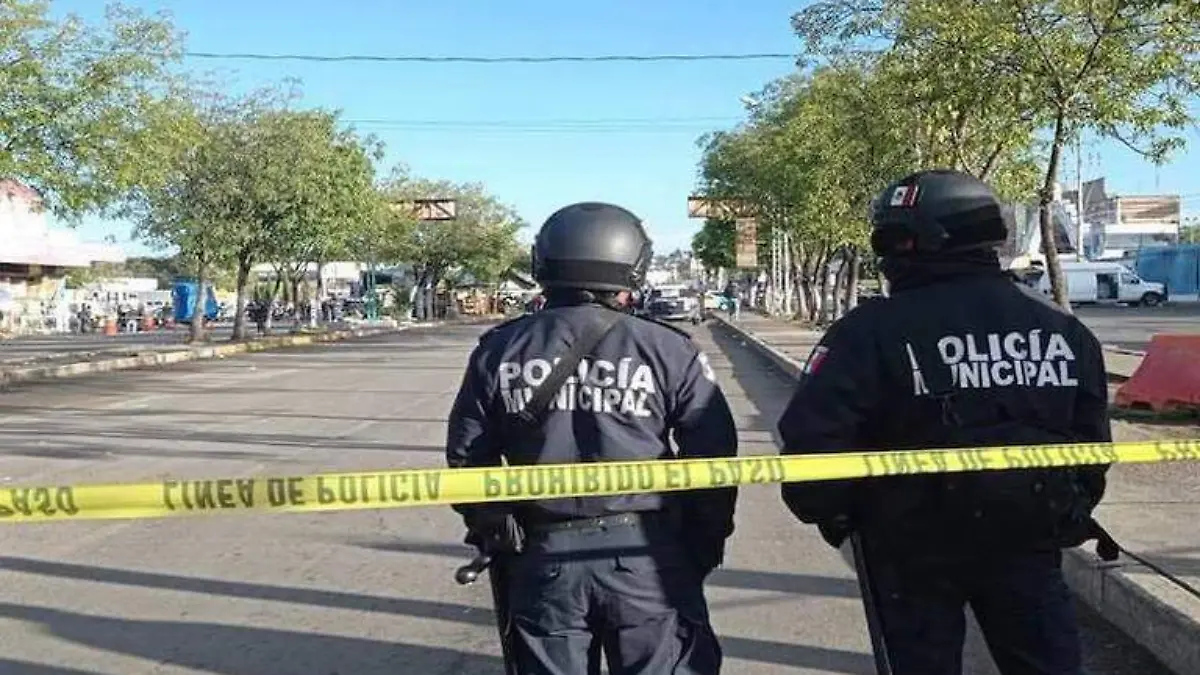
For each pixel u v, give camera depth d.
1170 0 10.84
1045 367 3.14
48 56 21.17
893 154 20.25
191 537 8.47
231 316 73.94
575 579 3.15
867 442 3.27
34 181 21.25
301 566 7.59
